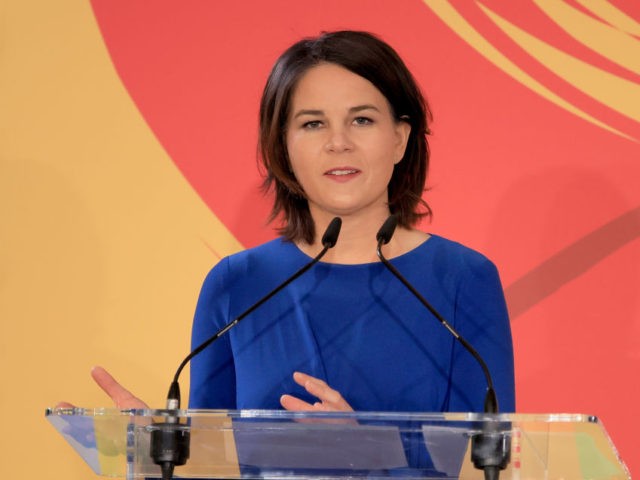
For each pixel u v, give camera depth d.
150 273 10.19
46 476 10.02
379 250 6.53
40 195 10.32
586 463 5.09
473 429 5.09
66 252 10.24
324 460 5.55
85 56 10.48
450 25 10.23
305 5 10.44
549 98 10.02
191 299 10.14
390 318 7.36
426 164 7.98
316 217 7.77
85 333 10.13
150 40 10.49
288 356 7.37
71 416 5.28
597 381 9.65
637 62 9.94
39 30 10.54
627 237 9.76
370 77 7.48
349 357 7.29
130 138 10.38
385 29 10.31
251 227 10.21
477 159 10.06
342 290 7.49
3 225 10.29
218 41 10.47
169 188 10.30
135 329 10.12
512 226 9.94
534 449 5.15
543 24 10.09
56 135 10.40
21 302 10.20
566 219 9.86
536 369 9.73
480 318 7.33
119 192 10.30
